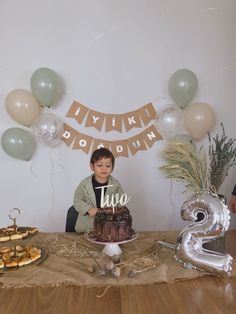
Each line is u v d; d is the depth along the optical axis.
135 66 3.04
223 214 1.26
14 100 2.73
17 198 3.09
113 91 3.04
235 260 1.37
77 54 3.01
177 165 1.37
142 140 3.07
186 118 2.82
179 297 1.09
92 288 1.15
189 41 3.04
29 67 3.00
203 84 3.07
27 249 1.42
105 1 2.99
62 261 1.35
